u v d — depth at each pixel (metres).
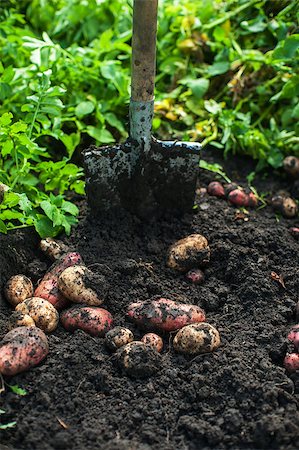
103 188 1.20
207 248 1.16
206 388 0.95
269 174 1.45
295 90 1.38
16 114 1.34
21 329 0.97
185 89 1.55
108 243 1.18
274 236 1.23
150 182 1.21
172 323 1.02
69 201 1.28
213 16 1.60
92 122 1.45
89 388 0.96
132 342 0.99
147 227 1.23
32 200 1.20
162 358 1.00
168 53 1.60
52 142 1.42
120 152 1.17
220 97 1.56
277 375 0.97
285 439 0.89
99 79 1.45
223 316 1.09
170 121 1.48
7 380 0.95
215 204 1.31
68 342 1.01
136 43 1.07
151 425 0.92
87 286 1.04
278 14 1.45
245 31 1.55
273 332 1.03
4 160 1.27
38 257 1.17
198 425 0.91
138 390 0.96
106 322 1.03
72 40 1.65
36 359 0.96
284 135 1.43
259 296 1.10
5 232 1.09
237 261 1.16
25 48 1.48
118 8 1.61
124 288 1.11
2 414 0.92
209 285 1.14
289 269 1.17
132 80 1.11
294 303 1.10
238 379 0.95
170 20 1.62
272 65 1.45
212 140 1.47
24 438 0.89
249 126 1.43
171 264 1.15
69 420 0.92
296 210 1.33
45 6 1.68
